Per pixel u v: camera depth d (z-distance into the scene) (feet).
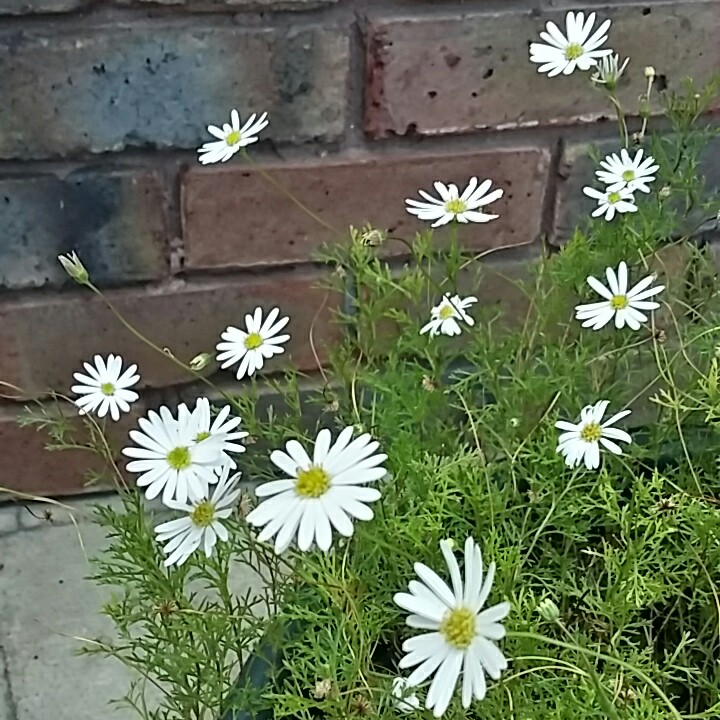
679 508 1.11
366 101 1.58
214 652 1.03
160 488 0.92
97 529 1.82
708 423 1.28
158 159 1.57
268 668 1.04
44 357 1.72
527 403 1.28
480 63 1.57
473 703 0.96
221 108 1.55
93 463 1.82
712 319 1.47
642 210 1.38
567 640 1.03
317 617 1.01
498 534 1.12
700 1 1.59
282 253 1.69
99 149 1.54
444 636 0.70
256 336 1.19
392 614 1.09
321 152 1.62
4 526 1.83
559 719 0.96
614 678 1.02
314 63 1.53
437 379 1.28
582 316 1.14
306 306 1.75
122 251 1.64
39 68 1.46
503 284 1.78
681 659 1.12
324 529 0.75
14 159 1.53
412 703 0.92
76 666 1.62
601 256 1.32
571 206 1.73
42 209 1.58
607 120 1.66
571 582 1.16
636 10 1.58
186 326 1.74
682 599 1.19
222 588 1.01
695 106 1.43
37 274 1.64
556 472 1.18
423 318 1.61
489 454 1.31
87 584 1.74
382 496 1.10
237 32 1.48
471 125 1.63
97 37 1.45
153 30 1.46
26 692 1.59
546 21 1.56
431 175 1.66
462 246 1.70
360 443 0.78
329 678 0.94
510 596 0.99
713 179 1.74
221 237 1.66
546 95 1.62
